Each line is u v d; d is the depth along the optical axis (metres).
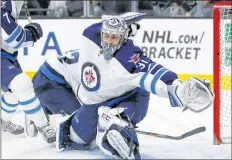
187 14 10.44
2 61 5.70
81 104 5.76
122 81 4.96
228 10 6.81
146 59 4.93
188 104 4.62
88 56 5.09
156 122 7.18
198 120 7.33
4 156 5.14
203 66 9.53
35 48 9.90
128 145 4.78
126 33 5.02
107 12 10.48
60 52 9.88
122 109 5.02
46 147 5.57
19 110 7.57
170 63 9.63
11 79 5.61
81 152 5.33
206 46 9.50
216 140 5.67
